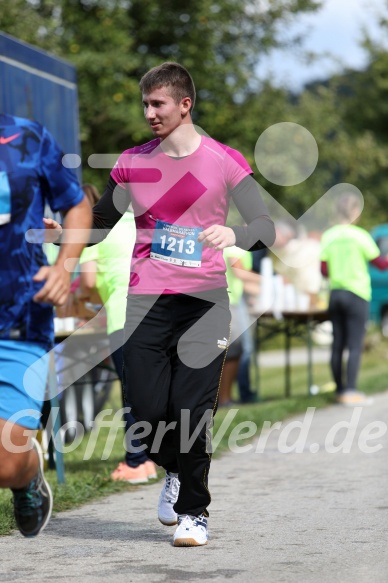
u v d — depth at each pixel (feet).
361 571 37.47
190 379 40.86
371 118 308.60
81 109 191.62
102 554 40.86
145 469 59.06
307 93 250.57
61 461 58.03
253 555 40.27
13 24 147.74
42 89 79.87
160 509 44.78
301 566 38.34
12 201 32.71
